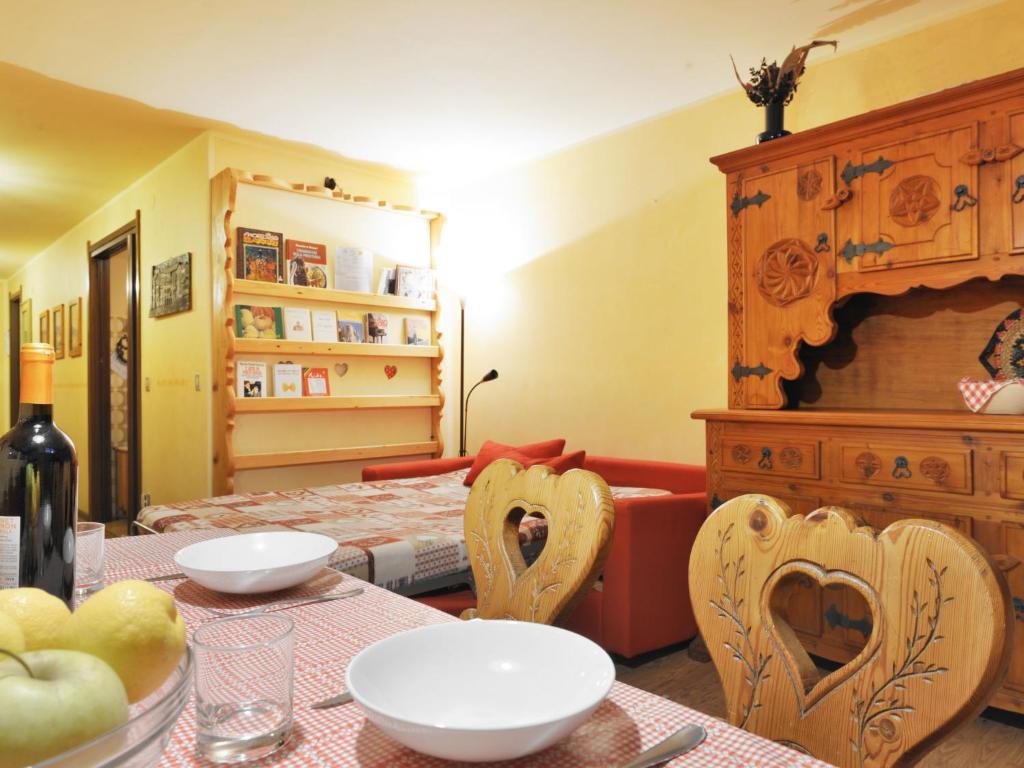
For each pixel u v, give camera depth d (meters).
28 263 7.93
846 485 2.41
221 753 0.59
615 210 3.98
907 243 2.43
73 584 0.87
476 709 0.68
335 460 4.34
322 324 4.33
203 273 4.09
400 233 4.83
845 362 3.00
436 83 3.38
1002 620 0.63
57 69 3.23
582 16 2.78
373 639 0.89
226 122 3.88
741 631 0.85
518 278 4.57
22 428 0.86
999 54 2.63
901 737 0.68
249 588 1.04
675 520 2.71
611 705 0.70
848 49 3.03
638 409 3.85
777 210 2.78
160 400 4.62
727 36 2.95
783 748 0.61
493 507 1.28
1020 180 2.20
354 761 0.59
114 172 4.73
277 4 2.69
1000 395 2.24
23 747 0.39
